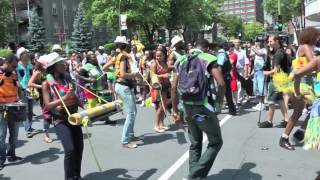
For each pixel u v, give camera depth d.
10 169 7.22
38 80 9.32
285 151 7.43
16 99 7.58
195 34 63.66
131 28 50.56
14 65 7.47
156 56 9.48
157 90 9.23
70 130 5.90
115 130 9.97
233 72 12.36
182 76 5.63
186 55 5.76
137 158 7.45
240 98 13.04
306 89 6.67
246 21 130.62
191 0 56.28
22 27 63.38
